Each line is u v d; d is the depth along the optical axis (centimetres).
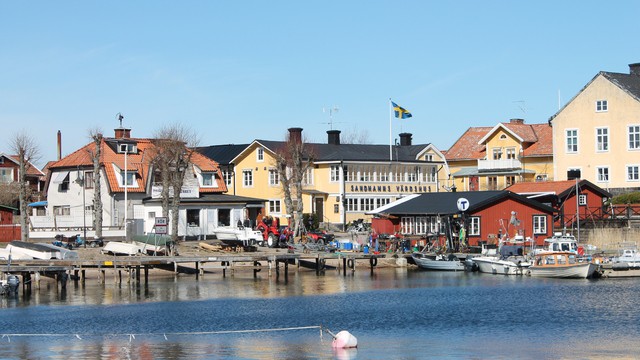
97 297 5206
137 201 8488
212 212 8388
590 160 9312
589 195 8150
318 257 6581
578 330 3891
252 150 10381
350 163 10056
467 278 6150
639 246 7000
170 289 5588
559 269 6078
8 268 5447
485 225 7131
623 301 4784
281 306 4762
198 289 5581
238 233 7512
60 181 8731
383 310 4581
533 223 7288
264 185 10250
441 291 5384
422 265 6775
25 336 3878
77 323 4222
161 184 8562
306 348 3550
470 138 11269
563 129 9494
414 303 4838
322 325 4112
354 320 4253
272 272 6525
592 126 9306
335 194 10031
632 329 3903
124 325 4147
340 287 5666
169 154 8069
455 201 7275
